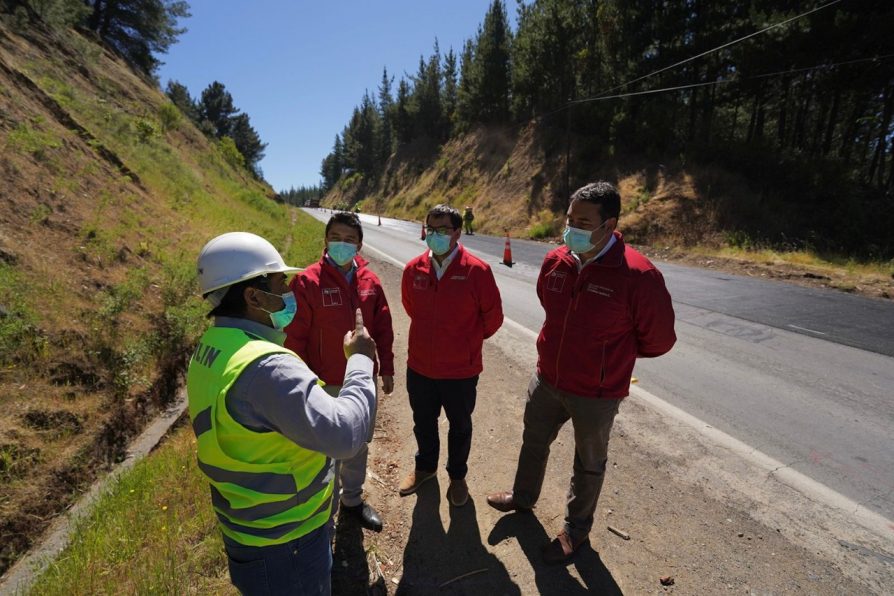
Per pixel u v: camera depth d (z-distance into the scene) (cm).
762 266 1278
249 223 1406
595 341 255
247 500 147
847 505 313
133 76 2275
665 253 1645
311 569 163
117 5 2725
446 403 320
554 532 299
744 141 2172
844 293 972
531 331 710
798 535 287
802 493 326
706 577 258
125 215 788
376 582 260
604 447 269
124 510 310
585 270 257
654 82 2381
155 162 1342
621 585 256
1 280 460
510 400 482
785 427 416
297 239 1512
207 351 148
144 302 598
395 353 640
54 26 1742
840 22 1753
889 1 1734
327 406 145
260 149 6656
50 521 337
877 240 1703
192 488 319
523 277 1155
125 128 1409
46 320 461
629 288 247
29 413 384
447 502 329
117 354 493
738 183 2023
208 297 160
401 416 461
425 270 312
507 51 4016
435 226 296
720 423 425
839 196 1880
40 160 718
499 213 3078
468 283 301
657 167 2322
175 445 400
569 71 3023
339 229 278
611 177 2489
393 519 313
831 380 520
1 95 798
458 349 309
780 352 611
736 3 2119
